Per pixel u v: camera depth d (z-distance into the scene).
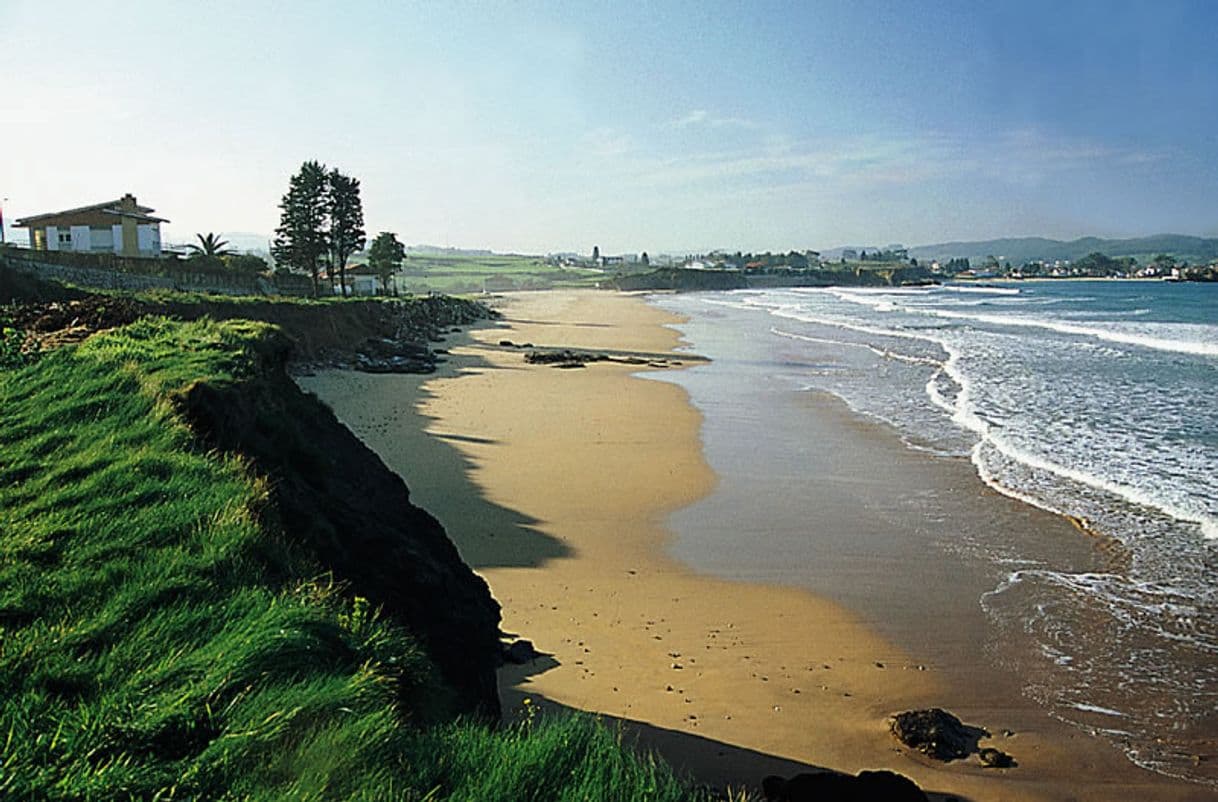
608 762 5.18
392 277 114.69
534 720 9.11
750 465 22.16
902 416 29.09
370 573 8.67
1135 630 12.30
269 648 5.39
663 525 17.08
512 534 16.31
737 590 13.77
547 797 4.79
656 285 194.50
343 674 5.59
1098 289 146.75
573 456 22.84
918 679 10.84
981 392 33.47
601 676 10.48
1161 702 10.35
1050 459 22.27
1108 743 9.47
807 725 9.60
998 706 10.24
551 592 13.47
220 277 50.88
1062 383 35.56
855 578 14.33
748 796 7.90
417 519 11.47
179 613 5.76
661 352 51.56
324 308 44.66
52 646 5.23
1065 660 11.41
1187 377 36.97
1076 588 13.80
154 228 60.47
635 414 29.41
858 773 8.61
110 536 6.75
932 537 16.36
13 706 4.63
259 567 6.67
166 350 12.13
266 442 10.27
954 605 13.20
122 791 4.11
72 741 4.38
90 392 10.07
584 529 16.72
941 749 9.16
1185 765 9.07
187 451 8.64
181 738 4.54
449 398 32.22
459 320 78.94
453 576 10.20
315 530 8.41
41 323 16.48
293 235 69.88
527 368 42.84
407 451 22.89
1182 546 15.67
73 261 40.78
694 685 10.41
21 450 8.46
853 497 19.16
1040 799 8.41
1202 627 12.38
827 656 11.43
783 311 99.19
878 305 108.25
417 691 6.31
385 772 4.64
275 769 4.45
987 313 85.81
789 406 31.28
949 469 21.53
